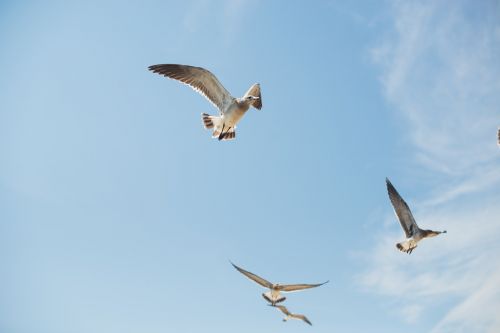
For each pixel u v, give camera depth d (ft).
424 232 56.03
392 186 57.93
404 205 57.36
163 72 51.24
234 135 53.88
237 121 53.11
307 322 47.93
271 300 46.44
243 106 52.08
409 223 56.90
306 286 45.85
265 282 46.06
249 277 46.39
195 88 52.39
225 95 52.34
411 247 55.67
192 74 51.67
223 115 52.49
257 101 56.85
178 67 51.39
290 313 47.47
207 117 53.83
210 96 52.85
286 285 45.85
